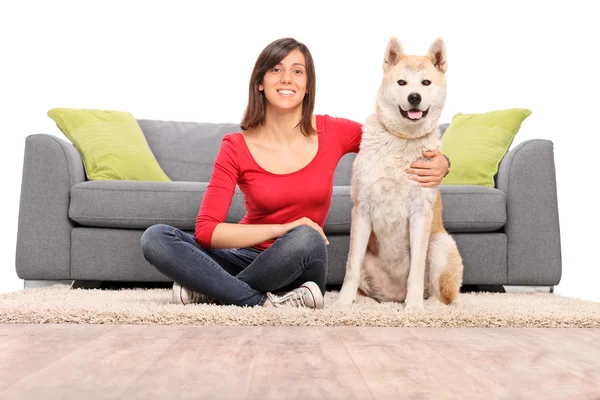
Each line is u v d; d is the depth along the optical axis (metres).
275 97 2.20
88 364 1.31
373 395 1.10
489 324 1.91
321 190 2.26
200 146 3.72
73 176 3.06
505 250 3.09
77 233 3.02
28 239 3.01
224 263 2.28
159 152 3.70
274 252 2.11
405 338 1.67
